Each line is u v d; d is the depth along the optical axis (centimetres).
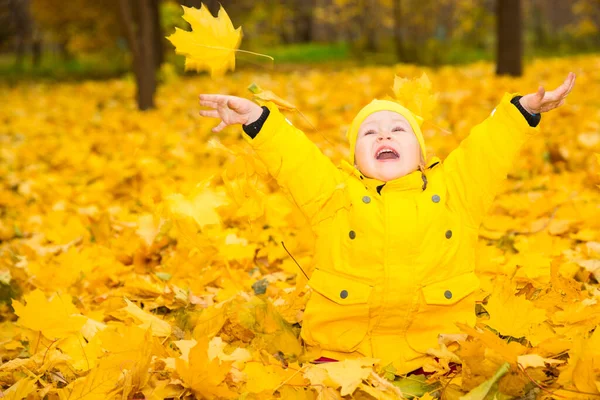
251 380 219
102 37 2508
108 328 271
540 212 444
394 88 287
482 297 262
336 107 1014
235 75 1905
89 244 443
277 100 249
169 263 357
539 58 2291
